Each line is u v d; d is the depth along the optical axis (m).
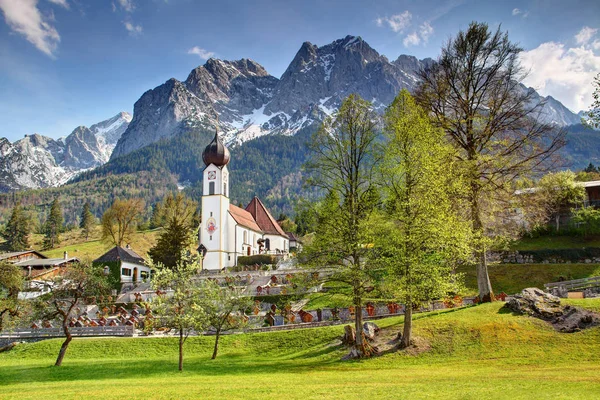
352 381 22.81
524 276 51.28
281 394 19.89
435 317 34.41
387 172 29.98
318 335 37.94
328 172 31.53
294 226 158.62
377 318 41.22
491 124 36.38
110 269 82.31
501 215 37.41
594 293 41.31
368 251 30.38
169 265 85.94
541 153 35.03
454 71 37.72
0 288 43.78
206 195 97.44
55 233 157.00
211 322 36.44
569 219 63.28
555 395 16.81
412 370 25.94
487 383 20.31
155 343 43.47
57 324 52.91
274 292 58.50
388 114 31.69
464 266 55.78
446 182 31.00
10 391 24.77
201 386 23.11
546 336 28.80
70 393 22.67
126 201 109.94
